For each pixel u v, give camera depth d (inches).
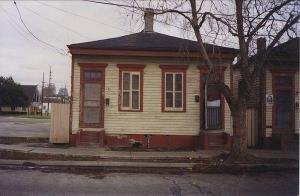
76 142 812.0
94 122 832.9
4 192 422.3
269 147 859.4
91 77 837.2
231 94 689.6
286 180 540.7
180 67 844.0
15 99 3166.8
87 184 484.1
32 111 3540.8
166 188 472.7
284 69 868.0
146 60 843.4
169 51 827.4
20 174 534.6
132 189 462.9
